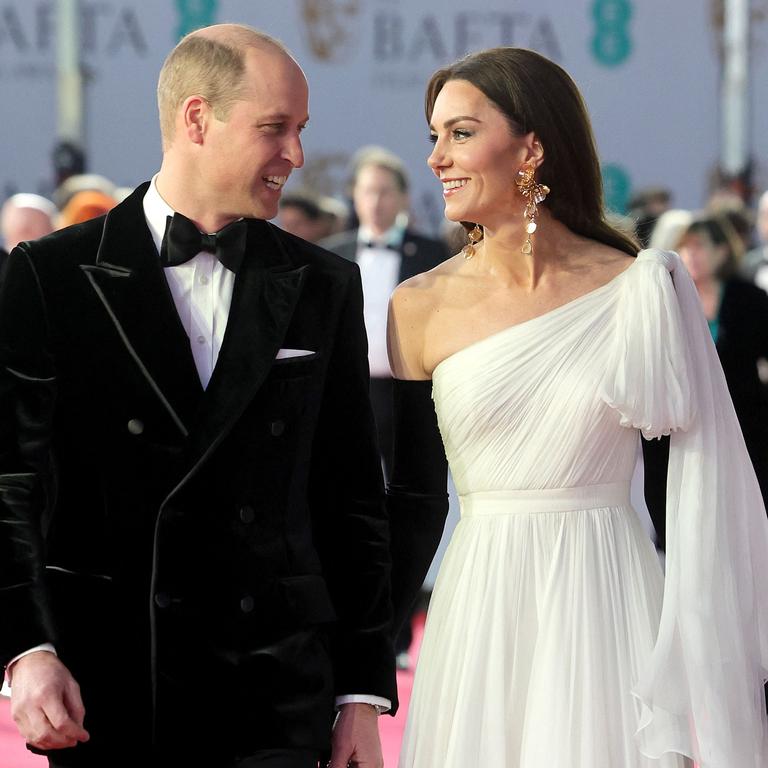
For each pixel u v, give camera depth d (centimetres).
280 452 1003
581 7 3372
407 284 1157
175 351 981
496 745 1080
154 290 988
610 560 1091
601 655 1077
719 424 1092
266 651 992
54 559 991
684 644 1055
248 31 1002
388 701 1038
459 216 1113
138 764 978
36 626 937
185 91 985
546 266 1124
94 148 3456
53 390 980
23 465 965
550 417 1086
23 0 3412
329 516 1047
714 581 1062
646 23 3375
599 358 1086
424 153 3425
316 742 998
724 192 3219
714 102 3412
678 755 1081
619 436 1095
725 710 1049
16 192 3444
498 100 1095
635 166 3412
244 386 984
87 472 984
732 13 3372
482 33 3394
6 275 991
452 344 1123
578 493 1097
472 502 1120
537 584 1091
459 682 1102
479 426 1098
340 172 3419
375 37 3403
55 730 917
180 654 979
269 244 1027
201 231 1008
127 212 1011
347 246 2606
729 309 1967
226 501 990
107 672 977
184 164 997
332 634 1042
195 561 984
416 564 1169
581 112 1118
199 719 982
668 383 1067
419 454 1162
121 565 979
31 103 3438
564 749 1064
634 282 1091
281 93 981
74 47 3419
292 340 1014
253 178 990
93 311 984
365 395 1047
